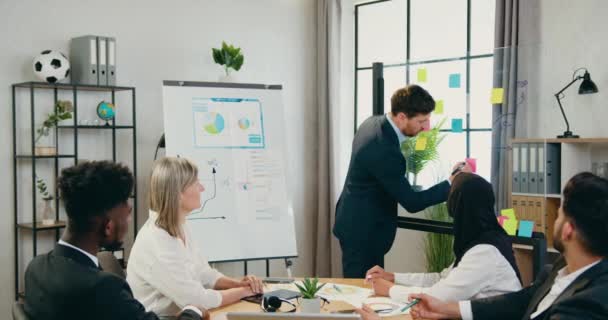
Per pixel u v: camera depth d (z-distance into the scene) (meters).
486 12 4.64
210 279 2.79
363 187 3.63
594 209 1.61
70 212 1.70
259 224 4.29
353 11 5.58
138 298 2.51
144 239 2.50
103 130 4.39
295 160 5.43
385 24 5.35
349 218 3.67
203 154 4.17
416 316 2.25
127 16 4.46
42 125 4.10
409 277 2.79
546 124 3.58
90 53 4.02
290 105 5.39
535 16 4.10
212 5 4.90
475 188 2.36
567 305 1.59
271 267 5.32
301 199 5.49
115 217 1.73
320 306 2.28
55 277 1.66
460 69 3.76
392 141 3.51
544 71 3.58
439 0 4.93
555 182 3.54
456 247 2.44
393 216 3.69
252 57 5.15
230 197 4.22
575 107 3.85
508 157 3.61
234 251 4.18
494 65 3.65
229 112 4.32
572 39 3.98
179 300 2.41
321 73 5.42
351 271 3.70
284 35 5.35
